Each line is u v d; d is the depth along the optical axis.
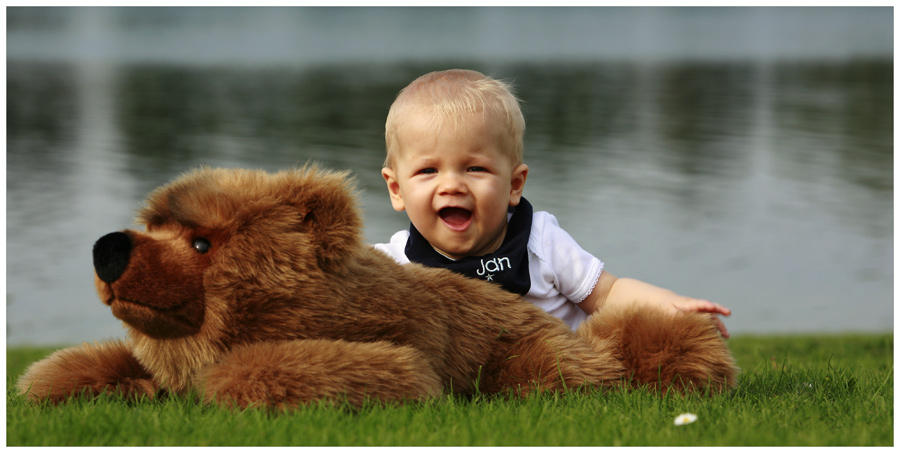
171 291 4.98
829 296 32.56
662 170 59.41
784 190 53.00
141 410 5.19
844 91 112.69
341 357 5.00
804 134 75.44
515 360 5.98
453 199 6.74
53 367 5.63
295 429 4.73
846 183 54.88
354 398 5.01
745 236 42.22
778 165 61.06
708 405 5.73
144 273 4.93
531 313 6.24
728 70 150.62
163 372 5.40
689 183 55.12
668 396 5.98
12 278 33.72
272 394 4.91
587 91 115.94
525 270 6.96
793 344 15.93
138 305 4.96
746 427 5.19
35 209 46.81
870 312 30.34
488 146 6.80
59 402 5.52
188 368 5.27
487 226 6.86
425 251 7.01
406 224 40.06
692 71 149.00
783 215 46.69
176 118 87.44
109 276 4.91
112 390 5.49
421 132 6.80
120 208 47.19
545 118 87.44
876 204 49.12
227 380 4.97
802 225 44.50
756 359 12.77
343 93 115.69
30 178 55.72
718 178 57.03
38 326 27.80
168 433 4.86
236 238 5.09
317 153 63.78
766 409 5.68
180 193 5.22
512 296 6.30
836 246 40.31
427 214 6.86
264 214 5.14
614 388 6.05
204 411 5.16
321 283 5.20
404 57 198.75
